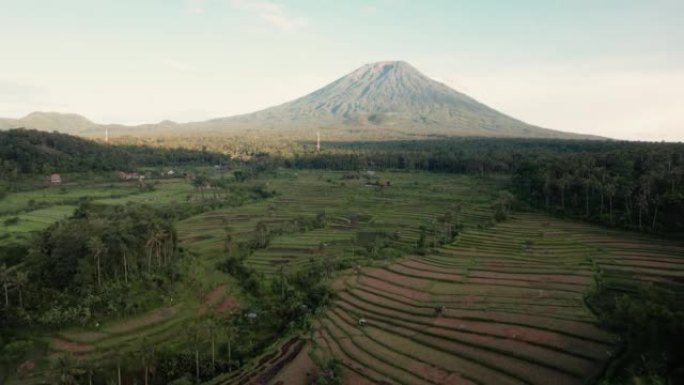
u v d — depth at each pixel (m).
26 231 106.44
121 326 70.62
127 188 179.50
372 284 88.88
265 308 84.06
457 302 76.56
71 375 56.31
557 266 89.69
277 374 62.56
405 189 194.00
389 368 59.41
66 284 75.81
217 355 68.62
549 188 144.25
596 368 53.22
